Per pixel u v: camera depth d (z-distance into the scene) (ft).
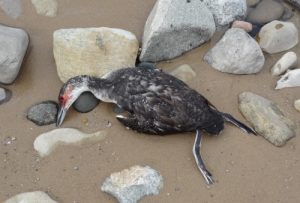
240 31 8.39
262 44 8.64
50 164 7.52
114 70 8.09
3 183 7.37
